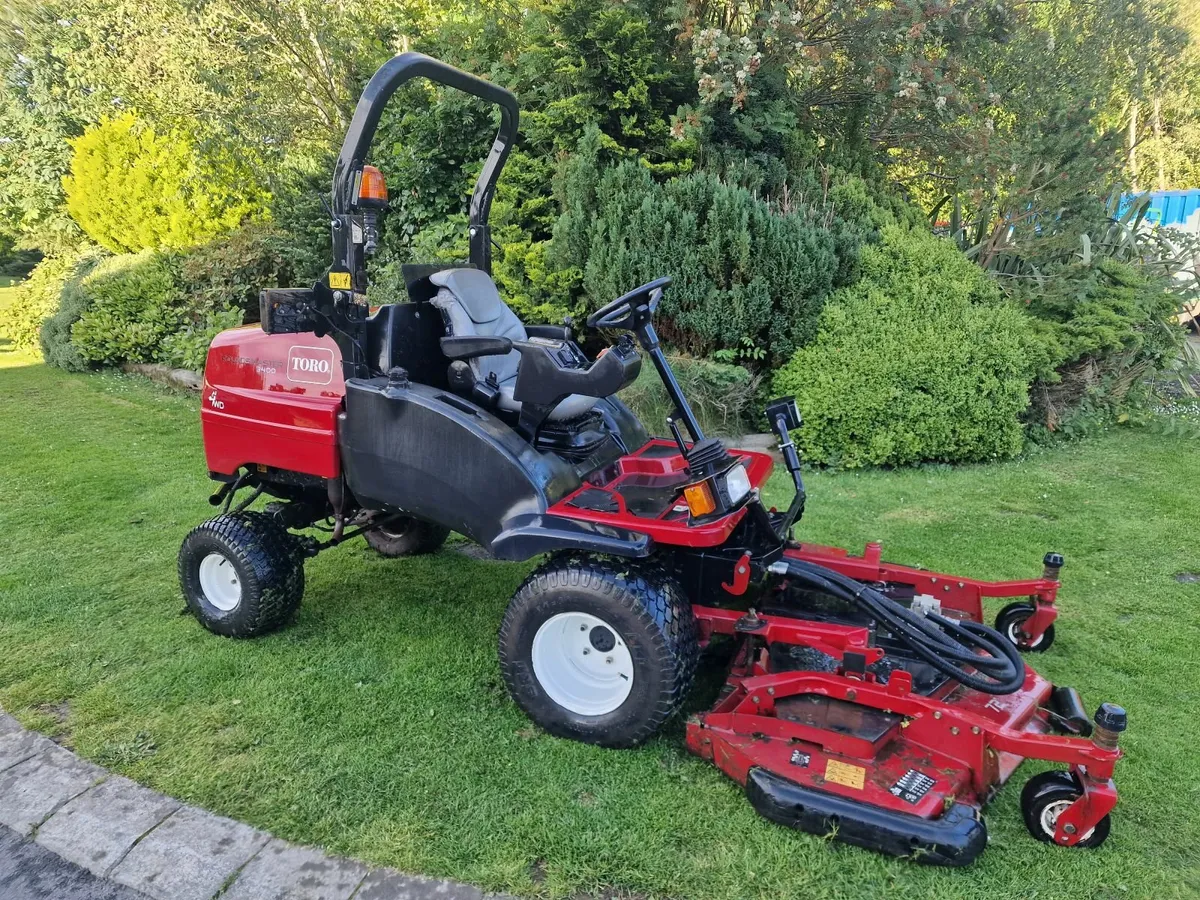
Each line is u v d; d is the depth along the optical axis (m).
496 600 4.08
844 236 6.69
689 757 2.87
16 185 14.84
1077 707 2.82
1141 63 10.90
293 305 2.99
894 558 4.60
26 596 4.04
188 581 3.68
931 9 7.17
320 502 3.90
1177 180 19.06
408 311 3.35
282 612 3.60
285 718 3.08
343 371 3.25
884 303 6.64
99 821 2.57
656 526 2.71
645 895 2.29
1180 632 3.78
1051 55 8.95
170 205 10.73
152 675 3.36
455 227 7.49
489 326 3.58
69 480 5.82
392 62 3.03
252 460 3.54
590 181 6.71
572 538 2.76
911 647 2.70
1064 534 4.95
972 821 2.34
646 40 6.97
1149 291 7.38
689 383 6.27
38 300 11.41
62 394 8.63
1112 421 7.41
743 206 6.26
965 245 8.03
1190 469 6.16
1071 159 7.62
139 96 11.19
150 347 9.46
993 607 4.11
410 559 4.57
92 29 11.59
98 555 4.56
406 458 3.11
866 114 8.52
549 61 7.12
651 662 2.71
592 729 2.87
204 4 9.77
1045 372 6.68
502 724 3.05
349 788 2.70
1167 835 2.53
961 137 8.00
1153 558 4.60
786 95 7.61
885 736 2.59
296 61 10.00
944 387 6.16
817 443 6.22
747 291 6.20
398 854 2.42
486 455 2.94
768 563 2.96
